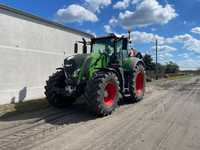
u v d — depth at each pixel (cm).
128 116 632
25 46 854
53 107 750
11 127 521
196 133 482
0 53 752
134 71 827
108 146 406
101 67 711
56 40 1023
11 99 798
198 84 1838
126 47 852
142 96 898
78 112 679
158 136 461
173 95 1067
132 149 393
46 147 400
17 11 812
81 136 459
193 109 731
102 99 612
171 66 5453
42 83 945
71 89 631
